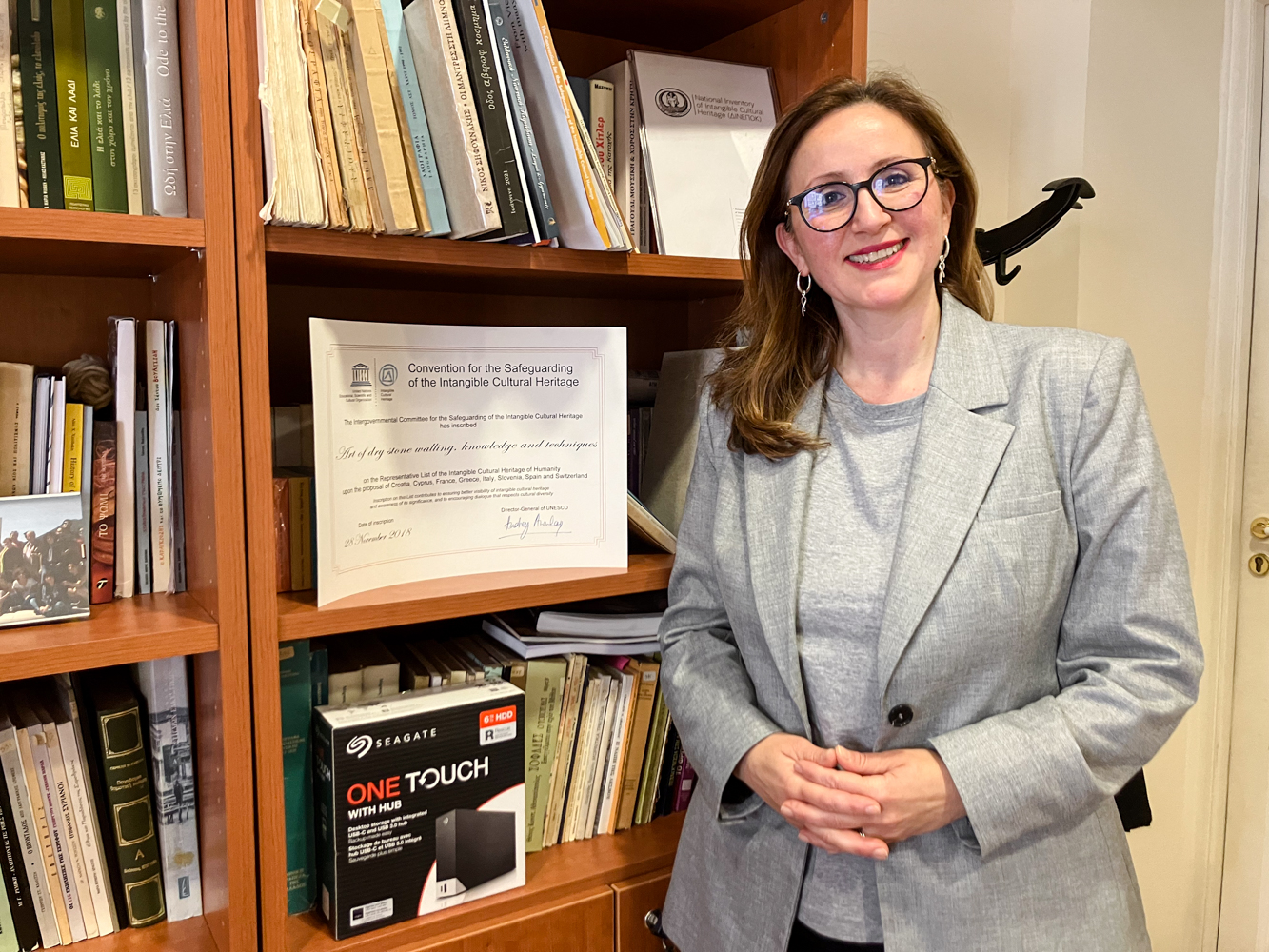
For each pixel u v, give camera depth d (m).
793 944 1.03
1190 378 1.98
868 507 1.01
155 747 1.03
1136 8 1.83
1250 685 1.98
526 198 0.99
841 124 0.99
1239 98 1.92
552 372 1.14
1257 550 1.96
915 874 0.93
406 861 1.06
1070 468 0.94
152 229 0.85
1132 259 1.88
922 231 0.97
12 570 0.90
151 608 0.98
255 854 0.95
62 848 0.99
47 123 0.90
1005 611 0.91
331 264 1.02
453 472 1.10
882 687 0.93
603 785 1.29
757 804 1.04
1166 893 2.07
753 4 1.34
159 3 0.91
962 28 1.91
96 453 1.00
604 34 1.48
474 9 0.96
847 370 1.09
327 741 1.02
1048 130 1.89
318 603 0.97
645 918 1.20
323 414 0.96
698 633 1.16
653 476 1.41
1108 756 0.90
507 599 1.07
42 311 1.13
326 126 0.91
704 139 1.31
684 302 1.63
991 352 1.00
